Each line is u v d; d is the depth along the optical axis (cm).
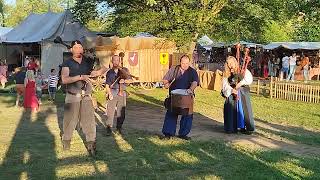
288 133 1131
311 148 947
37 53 3064
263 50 3953
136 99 1909
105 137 1009
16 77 1543
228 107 1088
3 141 956
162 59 2453
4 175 694
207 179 687
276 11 2275
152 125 1212
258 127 1225
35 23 2953
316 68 3675
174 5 2144
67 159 798
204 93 2202
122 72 1045
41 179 674
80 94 830
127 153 849
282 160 809
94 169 735
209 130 1142
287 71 3378
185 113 984
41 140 969
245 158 822
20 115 1358
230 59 1092
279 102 1908
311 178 696
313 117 1469
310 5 2067
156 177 692
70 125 854
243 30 2431
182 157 822
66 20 2698
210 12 2148
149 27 2253
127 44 2377
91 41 2339
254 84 2459
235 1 2288
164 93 2202
